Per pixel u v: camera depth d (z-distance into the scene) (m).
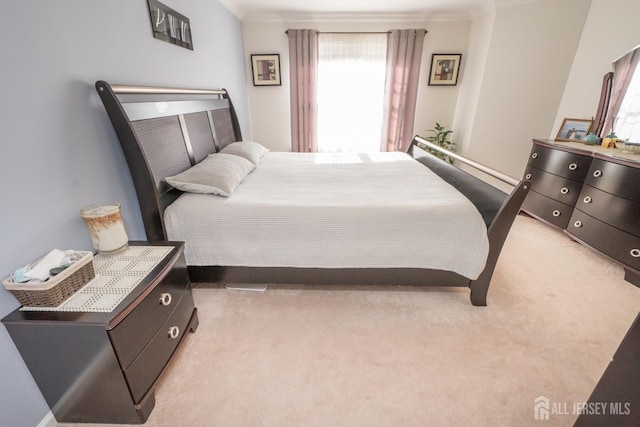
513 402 1.23
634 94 2.33
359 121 4.10
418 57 3.71
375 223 1.55
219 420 1.16
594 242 2.26
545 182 2.77
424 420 1.17
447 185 2.00
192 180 1.74
